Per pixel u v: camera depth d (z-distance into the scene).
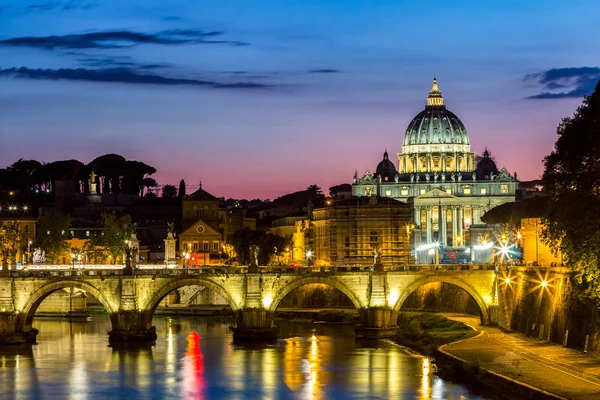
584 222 189.00
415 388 193.25
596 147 192.50
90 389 199.00
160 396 193.00
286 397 190.12
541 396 169.38
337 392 192.38
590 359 197.38
